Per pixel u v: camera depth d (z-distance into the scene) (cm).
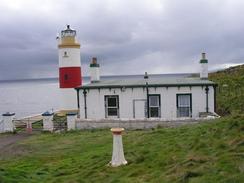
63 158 1691
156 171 1102
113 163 1298
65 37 3475
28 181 1230
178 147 1324
